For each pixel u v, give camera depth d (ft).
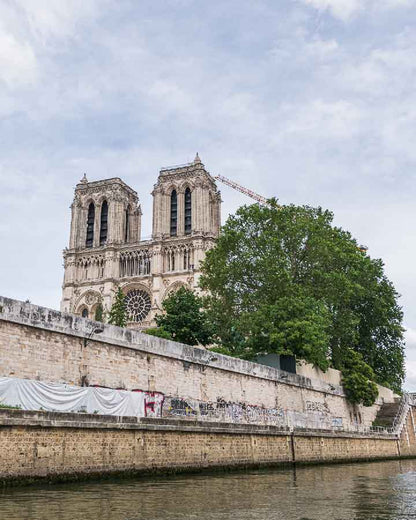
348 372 206.90
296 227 200.64
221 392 132.87
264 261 193.26
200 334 222.69
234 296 204.85
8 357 86.79
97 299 442.09
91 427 79.25
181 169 464.65
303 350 175.11
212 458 103.81
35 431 71.72
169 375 118.32
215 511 56.29
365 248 301.43
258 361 173.88
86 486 73.00
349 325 207.00
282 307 178.60
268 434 123.13
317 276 198.18
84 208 481.05
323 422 167.22
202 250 428.15
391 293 247.50
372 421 219.82
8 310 87.45
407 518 53.98
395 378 255.29
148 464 88.84
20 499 59.88
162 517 51.70
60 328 95.76
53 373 93.71
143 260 446.60
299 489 79.25
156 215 453.58
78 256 462.19
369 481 94.99
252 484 84.69
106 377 103.55
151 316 419.95
